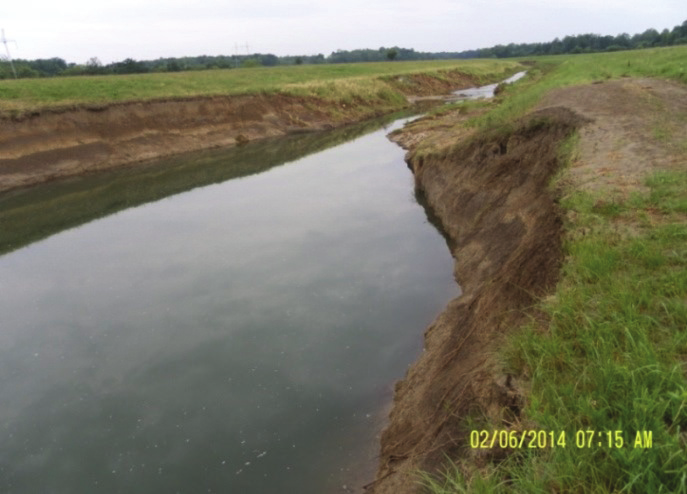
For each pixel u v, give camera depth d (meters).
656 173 8.30
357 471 6.31
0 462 6.96
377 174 22.61
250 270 12.71
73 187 23.30
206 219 17.34
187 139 31.41
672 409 3.44
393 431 6.66
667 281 5.04
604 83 19.89
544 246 7.44
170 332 9.98
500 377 4.96
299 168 25.16
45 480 6.62
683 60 24.64
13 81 33.56
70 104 27.44
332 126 39.25
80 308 11.23
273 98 38.28
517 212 10.84
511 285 7.31
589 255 6.00
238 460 6.73
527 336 5.12
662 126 11.77
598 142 11.10
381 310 10.37
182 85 37.72
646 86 18.03
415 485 5.02
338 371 8.46
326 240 14.61
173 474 6.58
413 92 56.81
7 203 20.88
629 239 6.17
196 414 7.65
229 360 8.95
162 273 12.88
